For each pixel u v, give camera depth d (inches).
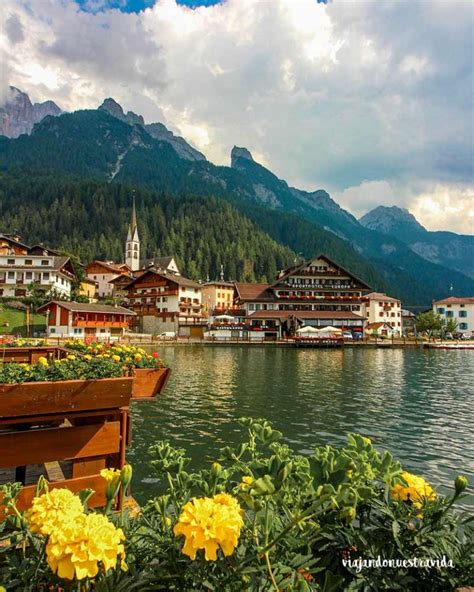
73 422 226.2
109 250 5910.4
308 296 2891.2
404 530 110.9
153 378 255.6
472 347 2524.6
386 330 3668.8
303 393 882.8
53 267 2851.9
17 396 174.6
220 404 743.1
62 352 310.2
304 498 105.9
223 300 3993.6
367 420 650.2
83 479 195.5
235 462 122.9
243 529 105.4
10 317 2415.1
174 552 96.6
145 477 386.0
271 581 91.4
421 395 885.2
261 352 2118.6
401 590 104.7
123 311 2549.2
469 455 483.8
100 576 87.4
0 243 3149.6
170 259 4899.1
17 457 182.2
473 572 102.3
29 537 95.3
